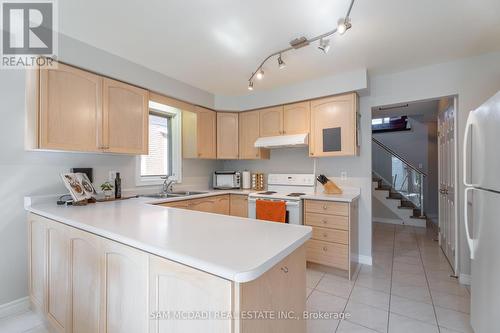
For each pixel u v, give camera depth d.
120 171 2.72
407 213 5.16
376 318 1.86
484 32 1.96
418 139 5.96
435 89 2.57
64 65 1.98
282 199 2.88
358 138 2.92
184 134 3.54
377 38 2.05
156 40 2.07
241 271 0.76
